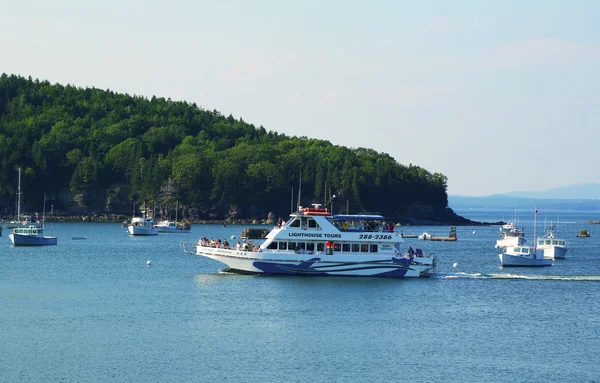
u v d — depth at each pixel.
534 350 77.75
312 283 112.69
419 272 120.19
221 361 72.50
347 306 97.50
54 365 70.81
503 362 73.38
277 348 77.06
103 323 87.12
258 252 117.44
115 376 67.88
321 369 70.44
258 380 67.12
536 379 68.50
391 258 118.25
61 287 113.62
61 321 88.12
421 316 92.56
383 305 98.62
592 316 94.25
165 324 86.75
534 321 91.00
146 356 73.81
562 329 86.94
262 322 88.12
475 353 76.38
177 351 75.62
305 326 86.38
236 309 95.06
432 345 79.06
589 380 68.38
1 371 69.00
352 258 117.31
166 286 113.75
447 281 119.62
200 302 99.38
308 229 117.44
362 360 73.44
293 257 116.81
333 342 79.69
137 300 101.44
